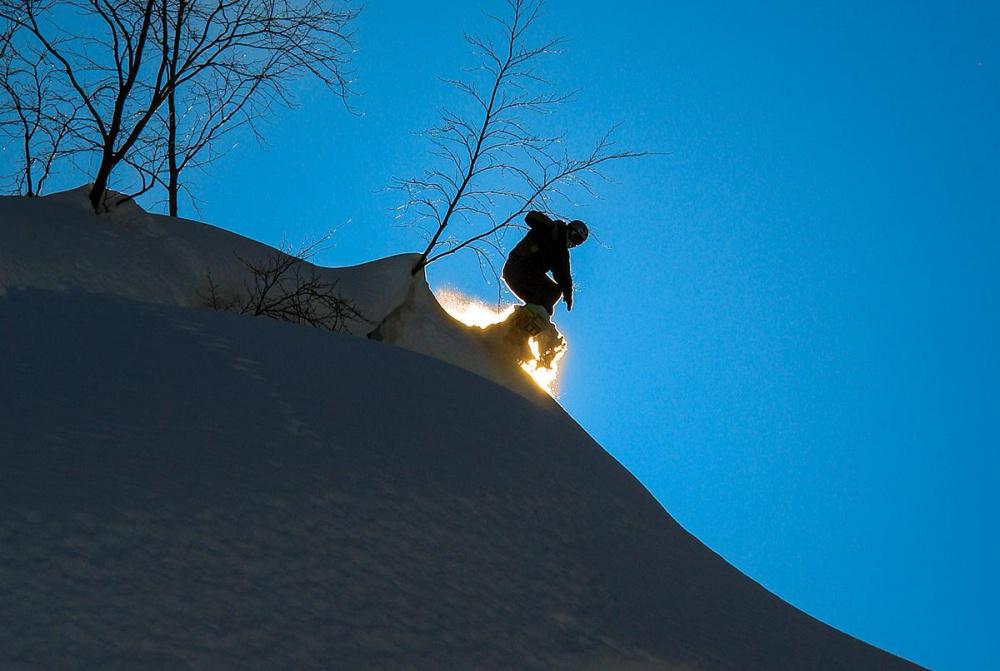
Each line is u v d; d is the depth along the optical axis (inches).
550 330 1000.2
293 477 462.3
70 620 341.7
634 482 655.8
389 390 587.2
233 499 430.3
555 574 487.2
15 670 315.3
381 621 401.1
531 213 1007.0
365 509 462.0
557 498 558.9
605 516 574.9
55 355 519.8
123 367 521.3
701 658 477.7
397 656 387.9
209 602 373.7
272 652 364.2
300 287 874.8
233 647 358.9
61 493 395.2
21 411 451.5
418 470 511.5
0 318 559.5
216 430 481.1
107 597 356.8
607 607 484.4
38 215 758.5
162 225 857.5
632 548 557.9
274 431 496.1
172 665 341.1
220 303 828.6
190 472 438.3
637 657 452.8
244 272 850.1
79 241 743.1
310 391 551.5
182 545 394.3
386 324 936.3
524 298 1008.2
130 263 759.7
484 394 640.4
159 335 572.1
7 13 911.0
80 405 471.2
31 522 374.3
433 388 615.2
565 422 677.9
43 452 421.1
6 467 402.3
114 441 445.7
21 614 336.5
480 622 427.5
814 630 586.9
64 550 368.2
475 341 983.0
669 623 499.5
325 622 388.5
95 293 647.8
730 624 534.9
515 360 991.0
